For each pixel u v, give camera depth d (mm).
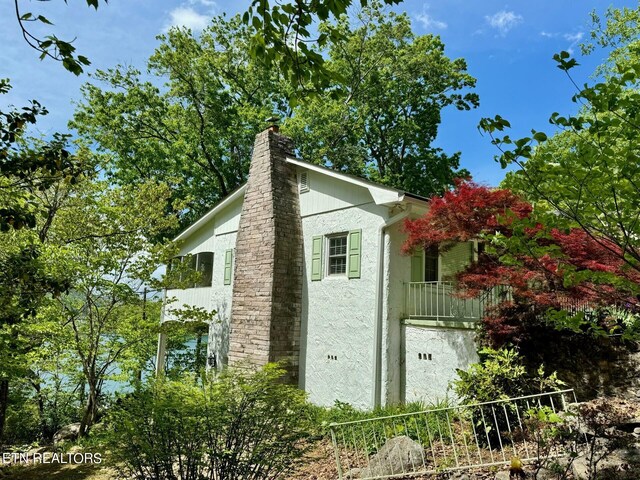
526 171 3123
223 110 20234
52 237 9766
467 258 9797
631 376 6082
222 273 13406
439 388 8312
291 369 10367
